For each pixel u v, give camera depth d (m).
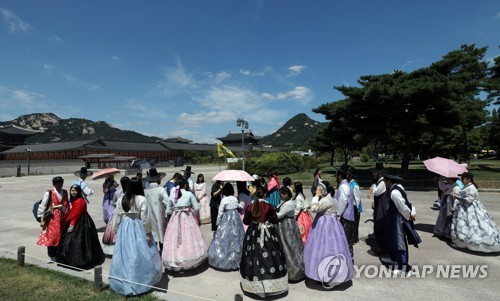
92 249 5.79
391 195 5.31
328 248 4.76
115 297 4.47
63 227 6.10
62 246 5.73
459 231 6.48
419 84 19.23
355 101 22.22
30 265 5.80
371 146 56.00
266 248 4.47
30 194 19.61
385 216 6.05
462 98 22.50
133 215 4.82
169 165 68.44
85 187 7.70
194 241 5.47
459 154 40.41
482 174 22.86
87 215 5.97
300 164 32.81
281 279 4.43
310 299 4.44
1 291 4.68
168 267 5.41
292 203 5.18
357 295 4.55
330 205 4.89
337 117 28.08
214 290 4.83
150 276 4.66
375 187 6.52
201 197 9.66
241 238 5.80
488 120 25.20
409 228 5.34
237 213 5.99
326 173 30.27
